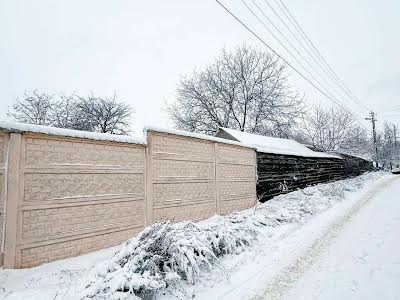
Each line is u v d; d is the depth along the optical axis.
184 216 7.03
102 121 23.69
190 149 7.46
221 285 3.89
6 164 3.93
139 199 5.89
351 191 13.73
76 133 4.74
